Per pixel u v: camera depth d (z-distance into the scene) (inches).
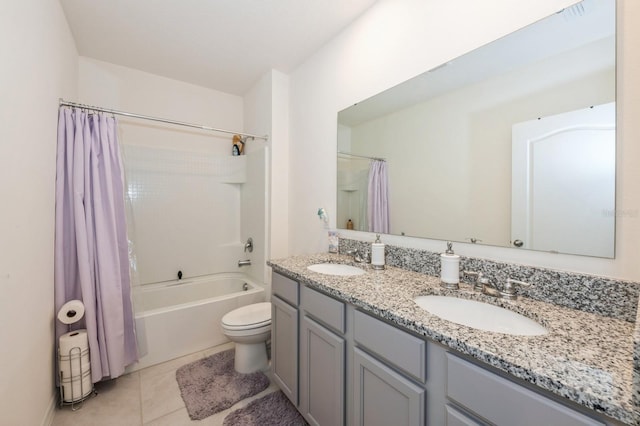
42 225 53.4
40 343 51.8
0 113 36.1
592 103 34.5
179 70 99.0
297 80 94.9
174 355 80.5
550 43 38.1
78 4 65.2
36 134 49.3
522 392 22.7
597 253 34.1
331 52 79.0
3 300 37.2
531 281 38.3
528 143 40.3
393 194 61.0
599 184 34.0
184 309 82.4
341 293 42.5
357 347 41.6
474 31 46.4
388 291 42.6
